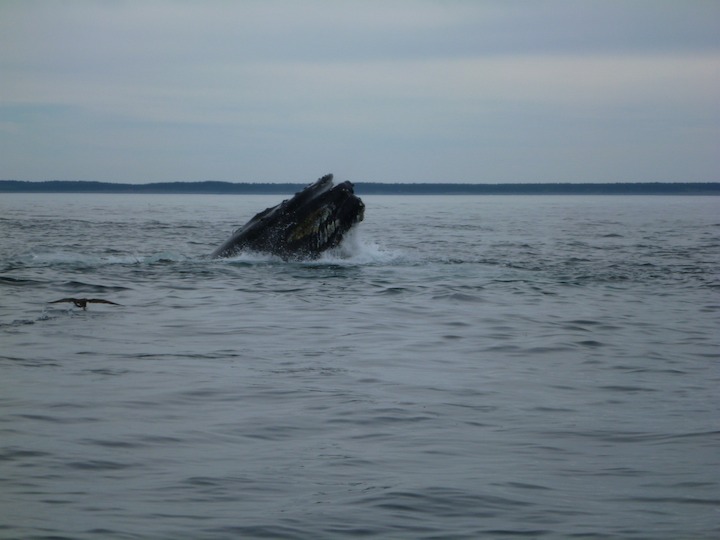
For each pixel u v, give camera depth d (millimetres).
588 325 30562
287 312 32188
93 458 15719
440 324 30266
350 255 47219
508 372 23328
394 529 12891
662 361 25062
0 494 13945
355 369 23188
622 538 12633
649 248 64125
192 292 36562
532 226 98688
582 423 18484
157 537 12453
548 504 13891
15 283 37938
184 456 15953
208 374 22172
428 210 172000
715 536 12680
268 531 12734
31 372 21922
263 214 46719
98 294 35562
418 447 16672
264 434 17328
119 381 21250
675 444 17047
